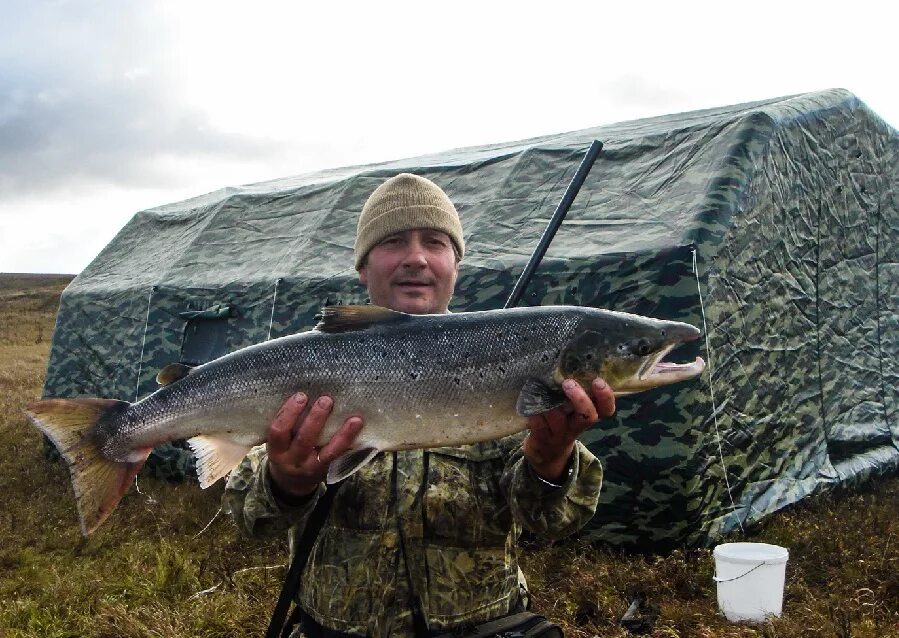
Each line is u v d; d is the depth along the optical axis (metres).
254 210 4.88
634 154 3.38
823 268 3.61
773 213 3.18
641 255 2.78
